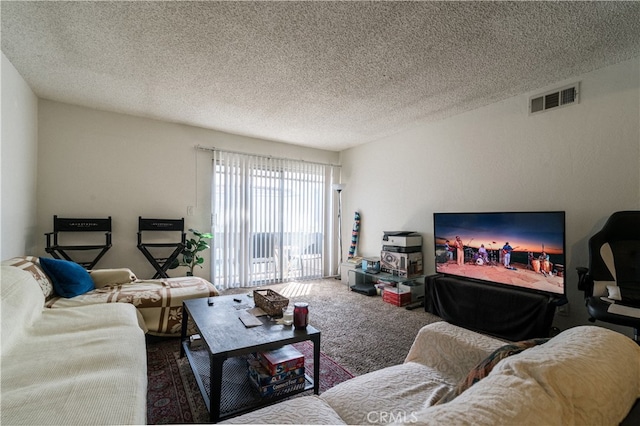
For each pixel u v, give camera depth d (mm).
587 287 2160
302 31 1997
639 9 1746
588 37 2025
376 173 4688
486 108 3225
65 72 2613
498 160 3105
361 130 4191
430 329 1456
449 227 3283
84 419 957
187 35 2051
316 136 4520
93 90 2979
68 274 2398
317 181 5227
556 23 1883
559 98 2662
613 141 2361
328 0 1710
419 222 3967
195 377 1735
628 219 2115
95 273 2785
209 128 4172
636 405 668
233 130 4254
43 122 3234
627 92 2301
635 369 709
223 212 4293
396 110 3404
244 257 4445
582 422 558
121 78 2709
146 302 2412
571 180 2582
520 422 503
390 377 1263
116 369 1282
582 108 2527
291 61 2381
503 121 3072
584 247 2504
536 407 530
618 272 2090
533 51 2205
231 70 2533
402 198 4234
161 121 3883
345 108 3363
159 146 3875
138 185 3748
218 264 4266
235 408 1561
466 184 3408
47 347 1459
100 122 3525
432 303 3221
